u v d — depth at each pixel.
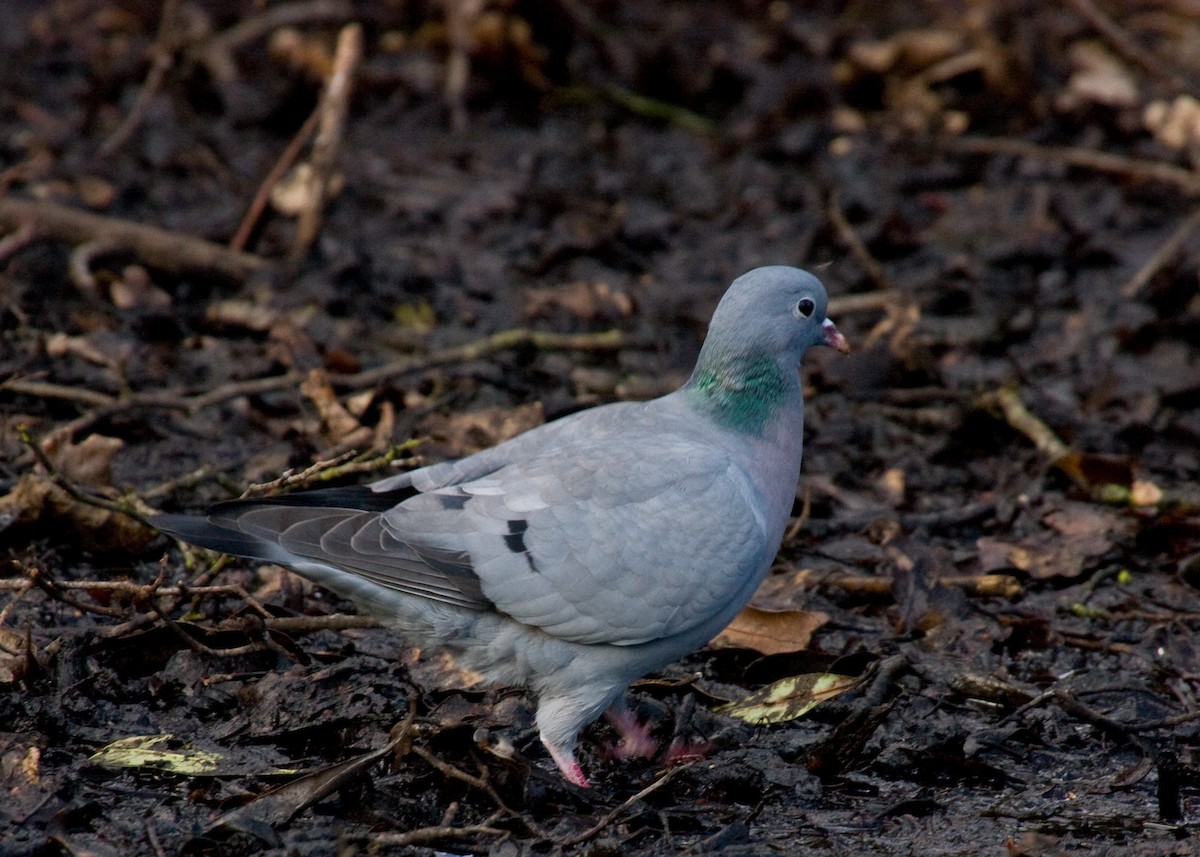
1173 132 18.31
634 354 13.37
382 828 7.21
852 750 7.99
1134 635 9.62
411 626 7.86
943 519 10.94
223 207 15.80
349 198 16.20
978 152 18.25
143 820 7.23
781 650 9.11
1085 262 15.69
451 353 12.39
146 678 8.55
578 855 7.04
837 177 17.64
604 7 21.45
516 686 8.41
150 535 9.77
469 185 16.92
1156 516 10.98
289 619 8.77
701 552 7.81
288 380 11.86
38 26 20.56
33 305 13.20
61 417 11.59
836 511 11.15
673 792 7.86
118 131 17.31
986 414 12.32
